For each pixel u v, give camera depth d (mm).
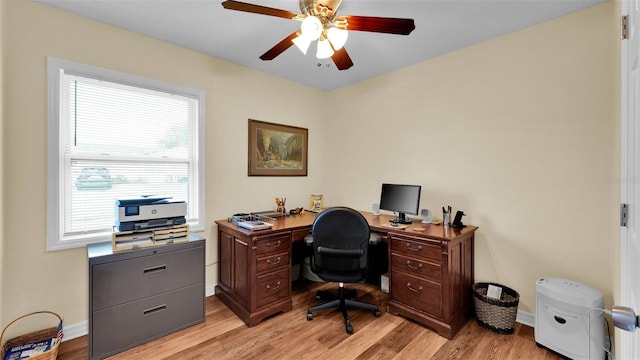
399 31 1593
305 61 2873
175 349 1925
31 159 1879
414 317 2246
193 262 2213
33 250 1892
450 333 2031
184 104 2639
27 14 1854
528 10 1963
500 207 2355
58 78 1970
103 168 2232
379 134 3271
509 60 2291
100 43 2139
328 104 3867
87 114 2145
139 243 2002
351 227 2150
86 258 2088
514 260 2281
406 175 3014
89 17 2076
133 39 2289
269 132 3230
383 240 2529
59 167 1994
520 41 2232
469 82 2523
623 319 736
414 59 2807
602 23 1882
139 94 2389
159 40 2422
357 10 1949
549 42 2100
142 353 1884
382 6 1906
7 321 1805
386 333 2115
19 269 1843
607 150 1879
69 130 2074
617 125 1647
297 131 3516
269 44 2500
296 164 3520
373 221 2770
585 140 1964
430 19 2070
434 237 2117
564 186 2055
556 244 2090
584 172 1972
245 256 2297
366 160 3412
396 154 3104
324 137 3873
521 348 1927
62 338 1967
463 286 2277
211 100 2744
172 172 2592
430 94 2801
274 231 2355
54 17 1953
